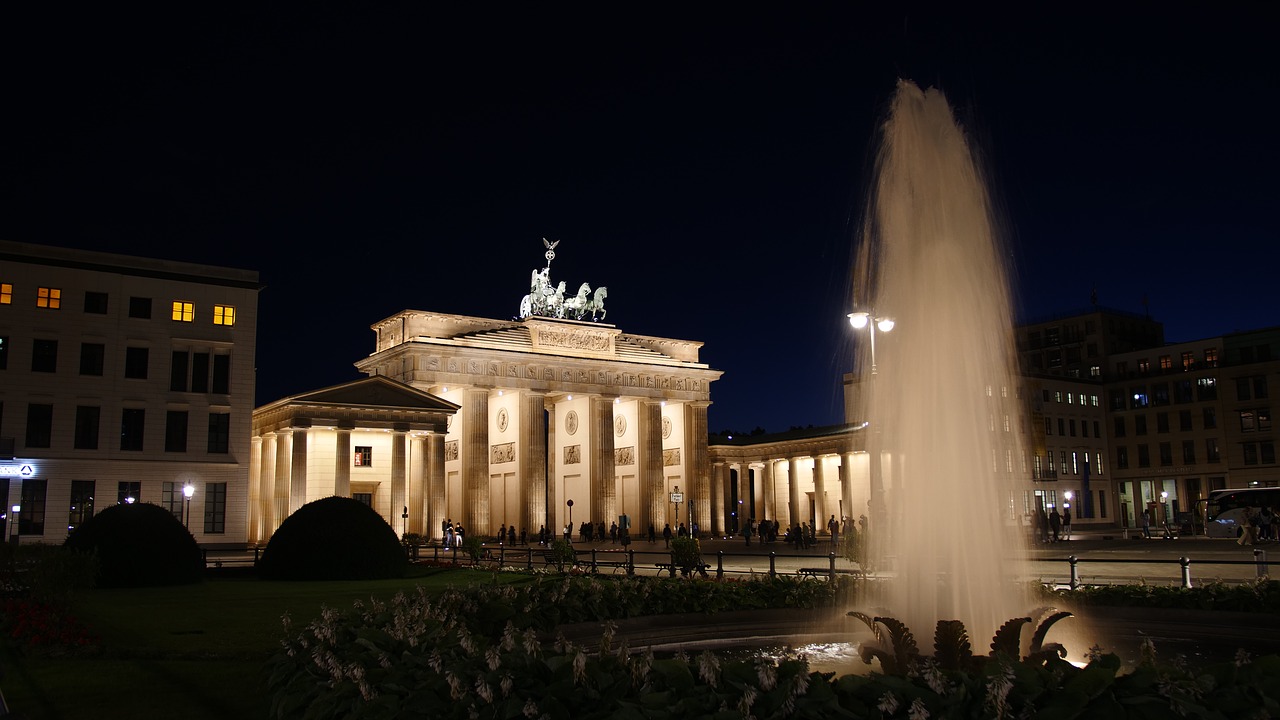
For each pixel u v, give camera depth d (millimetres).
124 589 41406
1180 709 10117
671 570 41625
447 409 104812
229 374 84000
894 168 21578
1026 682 10766
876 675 11320
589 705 11336
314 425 96875
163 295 82250
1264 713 9906
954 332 20438
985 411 20375
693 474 134625
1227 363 130750
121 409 79062
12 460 74062
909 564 19984
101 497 77312
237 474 82938
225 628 26859
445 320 121562
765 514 146000
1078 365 147375
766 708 10680
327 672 13664
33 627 23250
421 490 105438
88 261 80188
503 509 125062
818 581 26125
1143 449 136750
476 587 22656
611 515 124188
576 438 130375
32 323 76625
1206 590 23406
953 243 20781
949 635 15492
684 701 10578
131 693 17406
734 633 23406
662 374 133750
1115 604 24000
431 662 12977
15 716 11109
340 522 47938
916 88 21547
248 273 86938
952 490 19906
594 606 22359
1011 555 21641
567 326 126688
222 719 15375
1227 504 84312
